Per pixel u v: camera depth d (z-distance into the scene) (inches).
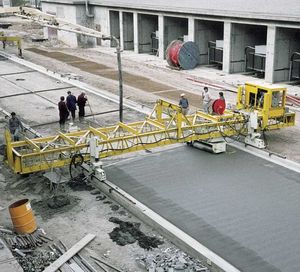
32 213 434.3
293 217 464.4
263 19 1037.2
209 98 765.9
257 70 1155.9
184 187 534.9
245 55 1193.4
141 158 629.9
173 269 374.3
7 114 842.8
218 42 1264.8
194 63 1269.7
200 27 1286.9
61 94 1000.2
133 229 446.6
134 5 1485.0
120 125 604.1
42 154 516.4
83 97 797.9
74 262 386.6
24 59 1434.5
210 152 644.7
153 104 908.6
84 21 1715.1
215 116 643.5
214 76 1173.7
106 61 1412.4
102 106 899.4
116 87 1061.1
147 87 1062.4
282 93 663.1
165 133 587.2
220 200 501.7
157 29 1549.0
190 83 1101.7
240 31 1175.0
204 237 428.5
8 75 1197.7
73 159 530.9
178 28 1417.3
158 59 1434.5
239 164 603.2
